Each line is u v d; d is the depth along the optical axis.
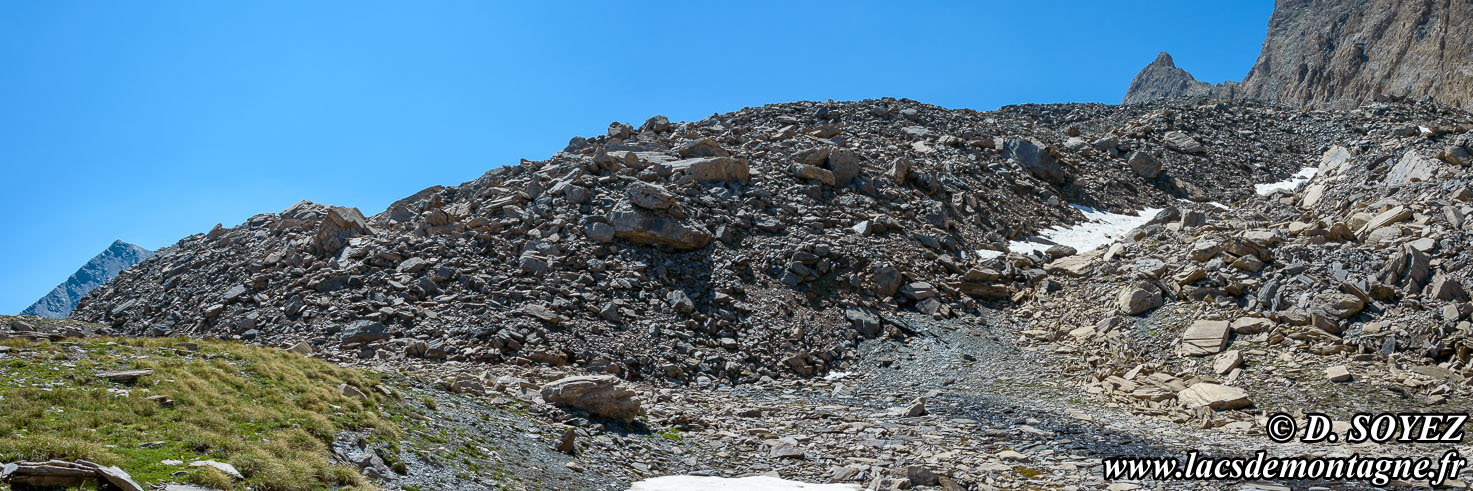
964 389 34.28
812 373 37.25
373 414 20.84
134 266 57.34
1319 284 36.25
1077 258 48.69
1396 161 51.72
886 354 38.91
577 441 23.30
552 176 53.28
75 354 21.77
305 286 42.59
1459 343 30.47
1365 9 165.62
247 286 45.00
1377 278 35.84
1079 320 40.75
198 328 42.34
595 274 42.44
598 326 37.94
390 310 38.09
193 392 19.53
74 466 13.66
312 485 15.89
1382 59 145.88
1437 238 37.19
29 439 14.79
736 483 21.11
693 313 40.22
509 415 24.67
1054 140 76.75
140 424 17.00
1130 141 76.31
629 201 46.53
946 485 20.66
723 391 34.31
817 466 23.06
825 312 41.91
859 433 26.88
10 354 20.86
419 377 28.00
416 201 55.66
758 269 44.78
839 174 56.38
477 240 44.88
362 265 43.06
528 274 42.03
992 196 59.25
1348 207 48.59
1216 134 79.62
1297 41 199.12
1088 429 27.72
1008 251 51.94
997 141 68.94
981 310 44.09
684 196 49.81
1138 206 63.28
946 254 49.28
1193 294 38.88
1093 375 34.66
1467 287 33.47
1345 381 30.11
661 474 22.08
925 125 76.44
